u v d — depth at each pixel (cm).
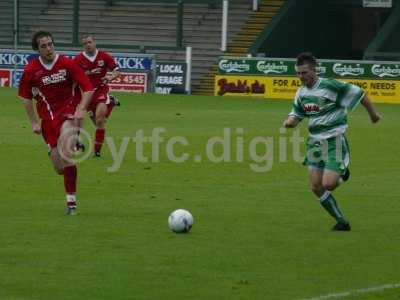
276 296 1805
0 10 9450
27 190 3045
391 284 1903
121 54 7906
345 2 9125
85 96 2622
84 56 4041
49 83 2606
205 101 7025
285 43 8869
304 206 2819
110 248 2203
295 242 2297
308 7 9038
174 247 2220
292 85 7500
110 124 5119
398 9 8538
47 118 2622
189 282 1905
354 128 5197
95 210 2702
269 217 2633
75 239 2297
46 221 2522
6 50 8162
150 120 5391
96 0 9388
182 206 2794
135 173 3466
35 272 1972
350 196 3025
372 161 3891
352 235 2394
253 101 7150
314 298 1784
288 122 2475
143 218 2584
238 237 2348
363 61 7388
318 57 9156
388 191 3131
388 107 6881
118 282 1898
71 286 1864
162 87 7894
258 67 7588
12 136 4528
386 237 2372
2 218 2562
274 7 8994
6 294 1803
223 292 1831
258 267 2036
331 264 2072
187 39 8900
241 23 8906
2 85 8162
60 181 3238
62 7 9406
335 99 2417
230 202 2877
